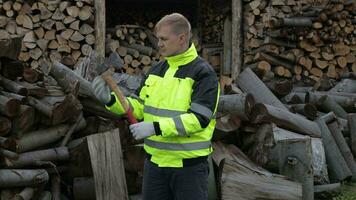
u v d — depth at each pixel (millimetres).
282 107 5406
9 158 3648
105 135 4102
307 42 7777
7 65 4148
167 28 2598
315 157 4805
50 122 4105
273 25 7488
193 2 10836
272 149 4613
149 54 8367
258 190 4152
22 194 3637
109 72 2727
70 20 7555
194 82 2596
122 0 10562
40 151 4043
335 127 5484
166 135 2502
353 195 4832
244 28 8211
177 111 2598
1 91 3969
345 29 7836
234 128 4754
